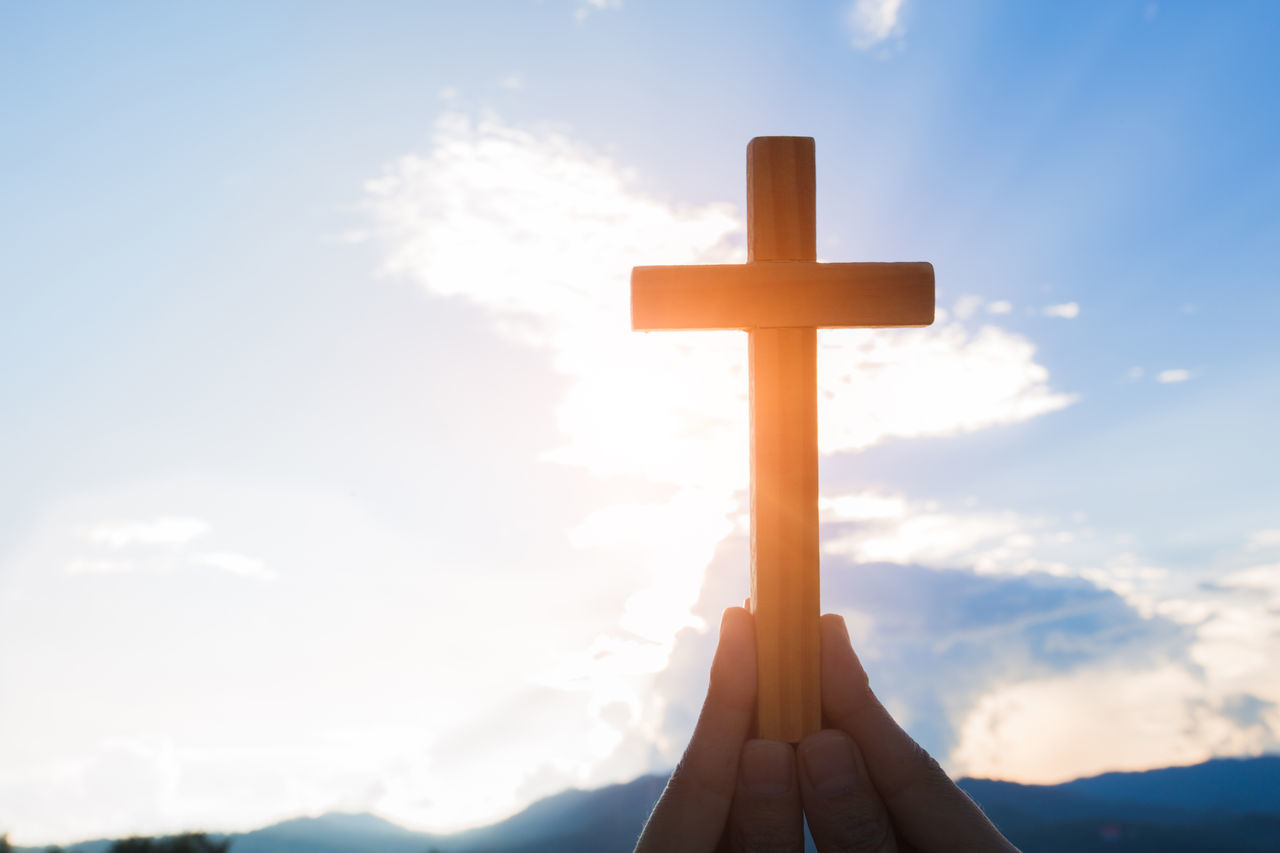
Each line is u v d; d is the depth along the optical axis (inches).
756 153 48.0
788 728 42.4
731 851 41.5
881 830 39.4
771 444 45.7
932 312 46.5
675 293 46.4
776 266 46.7
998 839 39.4
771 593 43.9
